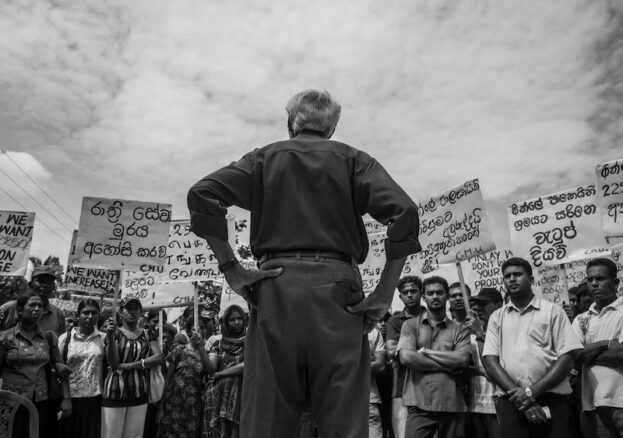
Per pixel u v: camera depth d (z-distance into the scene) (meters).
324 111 2.35
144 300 10.73
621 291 8.12
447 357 5.40
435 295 5.75
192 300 10.95
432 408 5.33
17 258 8.20
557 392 4.41
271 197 2.08
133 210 8.27
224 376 7.09
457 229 7.18
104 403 6.95
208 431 7.14
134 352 7.26
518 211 7.89
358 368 1.98
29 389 6.00
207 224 2.00
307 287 1.95
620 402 4.55
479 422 5.68
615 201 6.96
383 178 2.07
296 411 1.97
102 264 7.98
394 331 6.66
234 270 2.03
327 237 2.02
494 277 10.27
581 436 5.27
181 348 7.88
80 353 6.98
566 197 7.57
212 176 2.10
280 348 1.92
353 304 2.02
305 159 2.11
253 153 2.24
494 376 4.68
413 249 1.96
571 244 7.39
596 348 4.76
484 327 6.64
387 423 6.96
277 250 2.05
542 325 4.62
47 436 6.34
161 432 7.43
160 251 8.20
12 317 7.45
